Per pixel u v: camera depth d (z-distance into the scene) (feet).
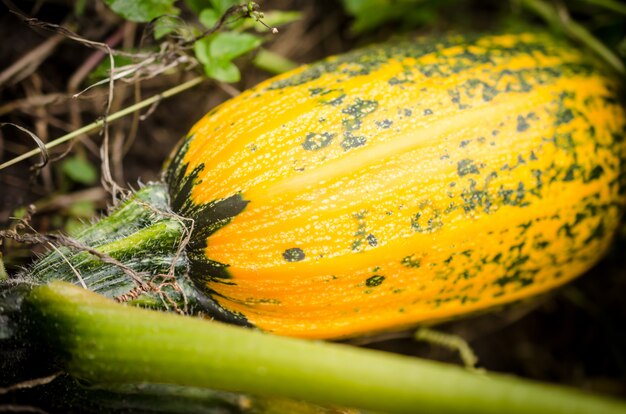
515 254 1.28
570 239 1.30
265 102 1.27
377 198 1.19
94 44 1.32
